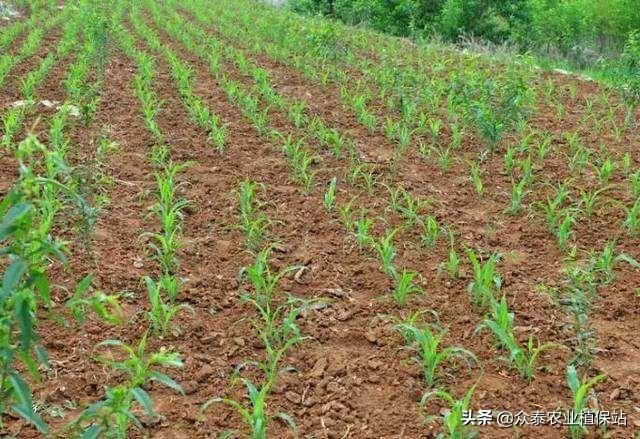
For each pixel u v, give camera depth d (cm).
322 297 466
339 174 676
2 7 1545
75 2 1745
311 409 363
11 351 251
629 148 779
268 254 519
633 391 380
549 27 1764
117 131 768
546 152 752
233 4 1966
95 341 407
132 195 607
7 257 481
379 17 1939
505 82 1000
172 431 345
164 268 489
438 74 1130
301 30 1359
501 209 611
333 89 996
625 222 562
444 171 695
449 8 1788
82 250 504
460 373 393
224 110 870
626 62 1200
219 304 454
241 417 356
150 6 1736
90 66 1039
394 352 410
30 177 250
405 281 453
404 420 357
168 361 304
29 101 809
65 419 346
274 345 414
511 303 462
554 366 400
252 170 679
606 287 488
